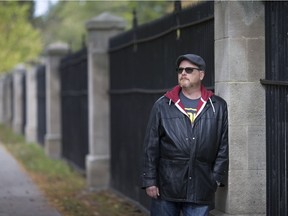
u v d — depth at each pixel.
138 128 9.23
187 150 5.30
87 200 10.20
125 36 10.10
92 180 11.35
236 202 5.86
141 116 9.06
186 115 5.35
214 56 6.30
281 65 5.91
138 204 9.23
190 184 5.32
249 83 5.85
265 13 5.88
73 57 14.25
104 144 11.47
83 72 13.01
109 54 11.40
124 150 10.18
